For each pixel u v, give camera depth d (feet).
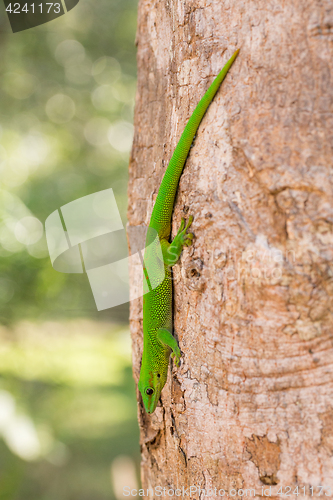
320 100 2.85
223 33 2.93
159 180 3.15
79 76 7.93
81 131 7.93
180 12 3.01
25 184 5.89
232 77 2.92
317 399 2.84
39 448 4.95
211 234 2.93
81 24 7.64
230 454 2.91
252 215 2.89
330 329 2.84
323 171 2.84
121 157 8.34
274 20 2.89
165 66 3.14
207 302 2.94
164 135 3.14
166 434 3.09
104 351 9.78
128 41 8.08
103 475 5.81
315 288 2.84
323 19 2.86
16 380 5.96
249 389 2.89
